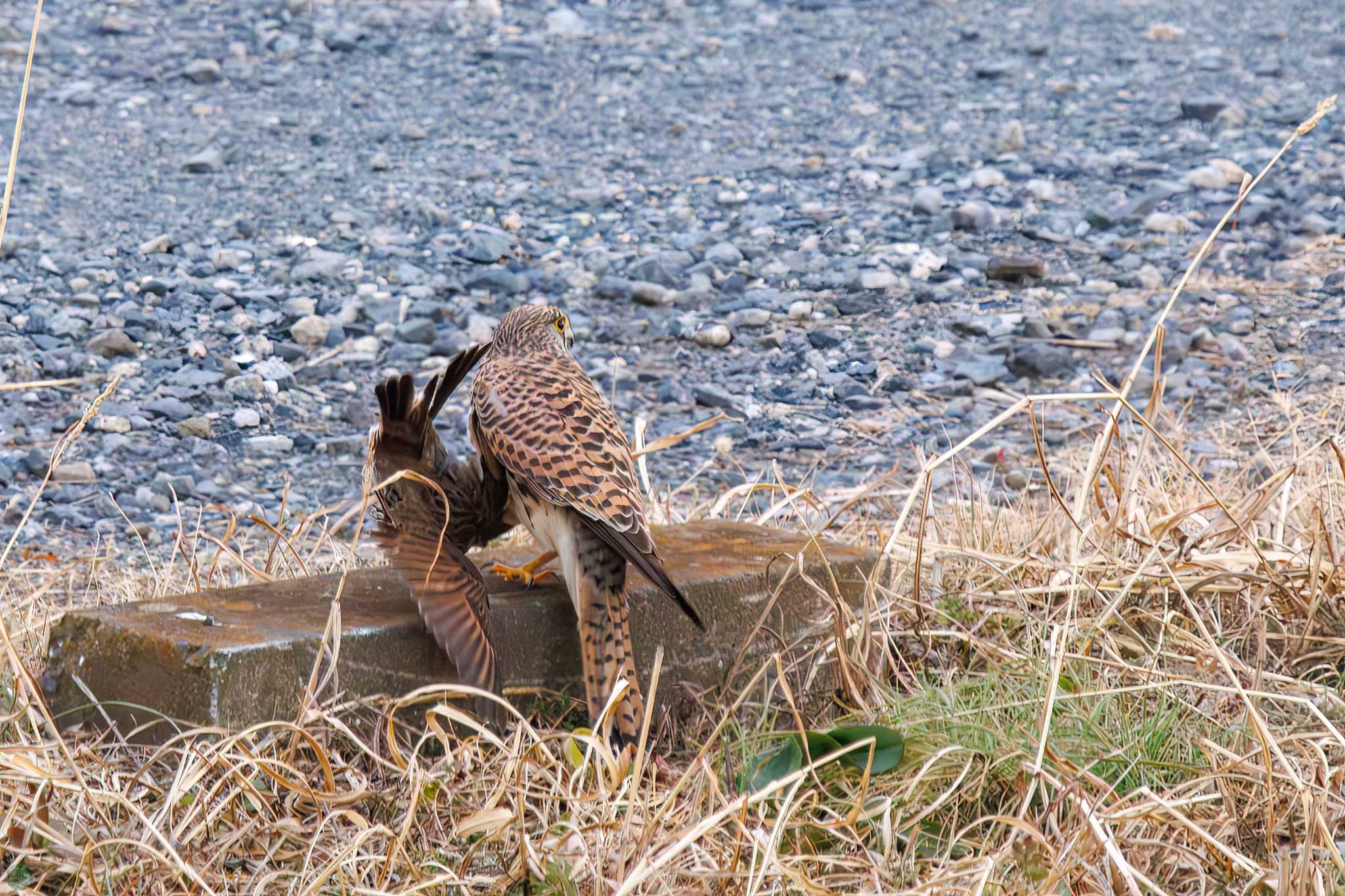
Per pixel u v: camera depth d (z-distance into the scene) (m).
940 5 26.50
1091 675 7.25
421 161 19.28
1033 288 15.88
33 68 21.58
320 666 6.24
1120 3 26.67
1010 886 5.55
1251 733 6.57
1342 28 24.92
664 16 25.58
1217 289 15.58
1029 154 19.66
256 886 5.34
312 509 11.11
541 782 6.09
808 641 7.52
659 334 14.88
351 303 15.15
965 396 13.52
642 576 7.14
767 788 5.57
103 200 17.44
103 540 10.34
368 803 5.91
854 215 17.83
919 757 6.40
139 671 6.20
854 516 9.99
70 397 12.95
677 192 18.61
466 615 6.26
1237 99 21.47
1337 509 8.88
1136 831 5.99
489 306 15.49
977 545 9.02
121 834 5.65
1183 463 7.96
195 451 12.14
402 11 25.00
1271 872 5.56
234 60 22.42
